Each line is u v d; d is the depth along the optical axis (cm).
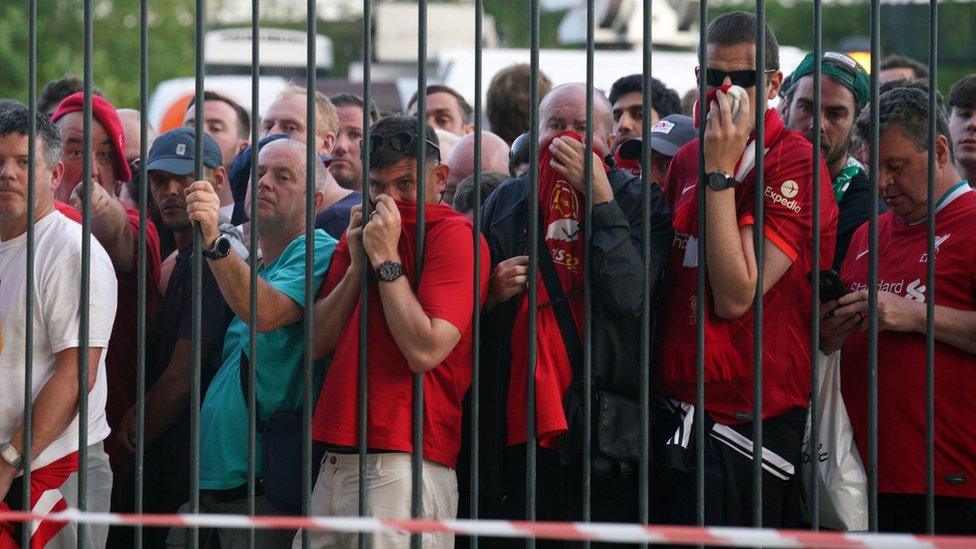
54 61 8612
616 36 4138
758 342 1445
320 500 1576
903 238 1611
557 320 1559
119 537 1859
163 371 1820
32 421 1565
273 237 1719
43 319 1596
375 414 1527
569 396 1544
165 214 1944
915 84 1845
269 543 1672
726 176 1456
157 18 10188
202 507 1691
